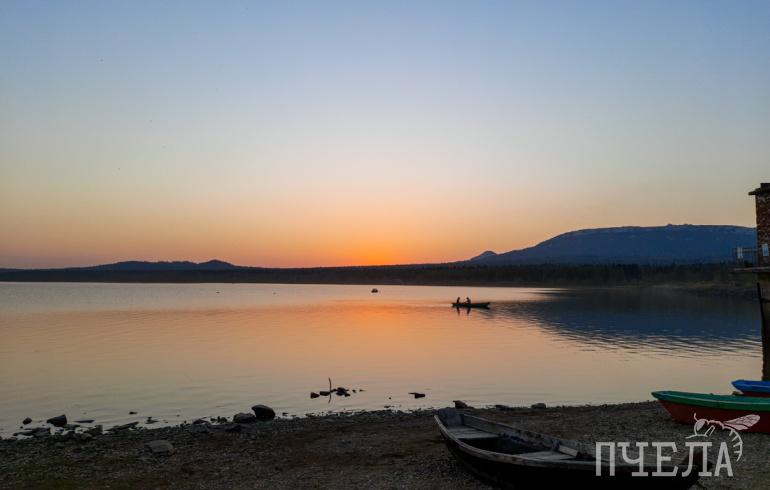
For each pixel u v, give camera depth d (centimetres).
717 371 4062
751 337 6062
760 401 2081
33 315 9562
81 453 2055
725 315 9012
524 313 9944
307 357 4812
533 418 2552
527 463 1408
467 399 3219
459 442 1616
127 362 4522
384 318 9094
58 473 1817
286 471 1811
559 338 6131
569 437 2111
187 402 3161
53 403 3134
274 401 3186
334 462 1911
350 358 4756
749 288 15600
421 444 2120
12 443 2261
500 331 6931
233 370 4172
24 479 1762
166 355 4906
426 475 1712
